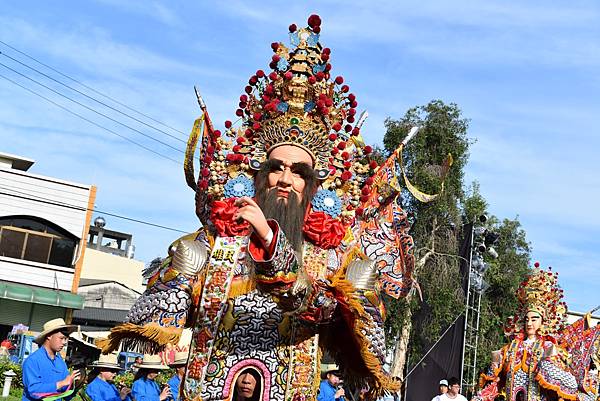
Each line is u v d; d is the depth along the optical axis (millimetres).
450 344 20453
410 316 20328
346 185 4316
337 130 4348
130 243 44531
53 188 27969
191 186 4473
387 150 21375
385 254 4570
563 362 8906
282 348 3945
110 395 10086
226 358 3934
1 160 29094
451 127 21531
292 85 4316
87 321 31969
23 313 27516
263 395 3906
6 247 27312
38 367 7945
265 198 4109
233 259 3988
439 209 20578
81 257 28141
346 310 3865
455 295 20672
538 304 9305
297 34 4508
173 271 3930
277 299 3734
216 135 4348
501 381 9312
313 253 4066
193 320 4145
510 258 28375
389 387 4039
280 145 4258
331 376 11805
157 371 10953
